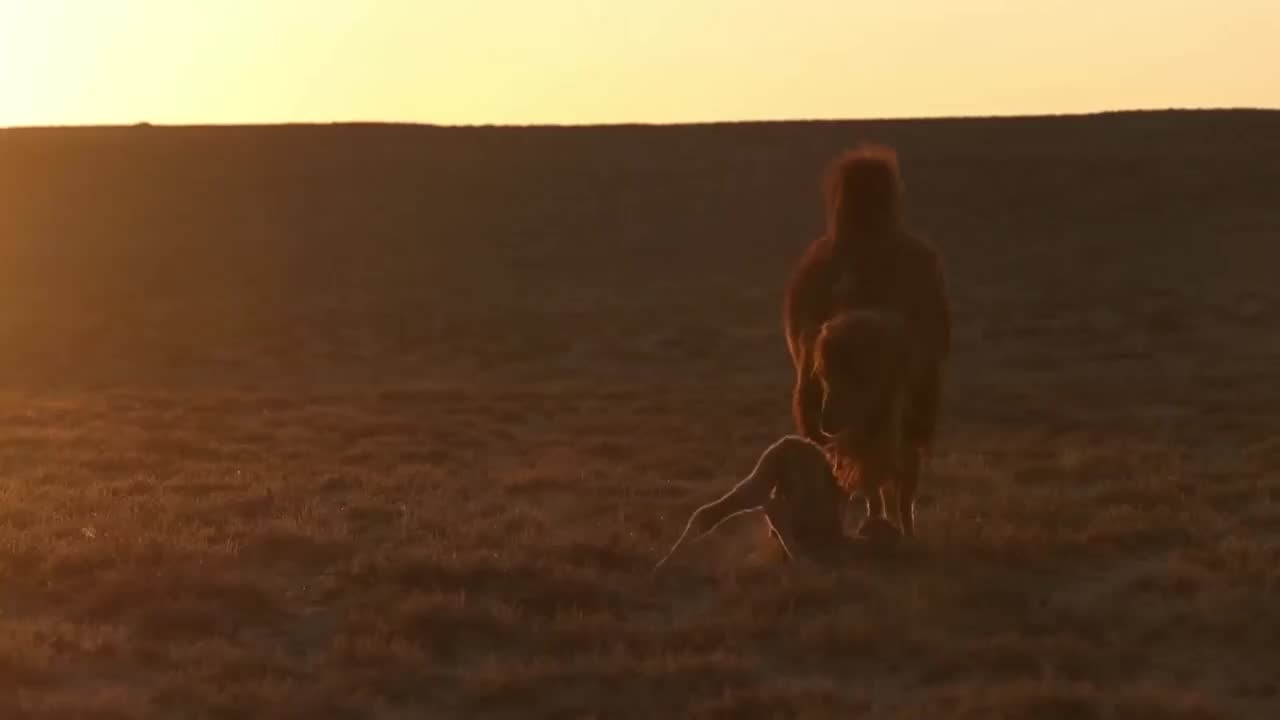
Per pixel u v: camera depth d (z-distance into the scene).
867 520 14.21
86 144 96.62
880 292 13.97
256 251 77.94
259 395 37.53
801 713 9.77
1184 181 86.19
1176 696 9.98
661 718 9.98
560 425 29.50
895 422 13.17
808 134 101.19
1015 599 12.78
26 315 62.84
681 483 20.12
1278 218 78.38
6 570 13.40
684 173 92.69
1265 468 20.84
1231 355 44.91
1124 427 27.61
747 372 46.75
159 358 50.97
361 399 36.16
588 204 87.31
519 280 72.38
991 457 23.28
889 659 11.29
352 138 100.88
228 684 10.33
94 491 19.00
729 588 12.96
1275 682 10.70
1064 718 9.77
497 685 10.38
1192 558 14.17
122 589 12.59
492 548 15.08
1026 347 49.06
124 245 78.00
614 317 60.53
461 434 27.72
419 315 61.97
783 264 74.31
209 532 15.59
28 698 10.05
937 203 84.88
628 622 12.28
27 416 29.88
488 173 93.31
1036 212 82.50
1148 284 65.19
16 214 82.44
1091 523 16.05
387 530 16.52
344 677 10.55
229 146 97.69
